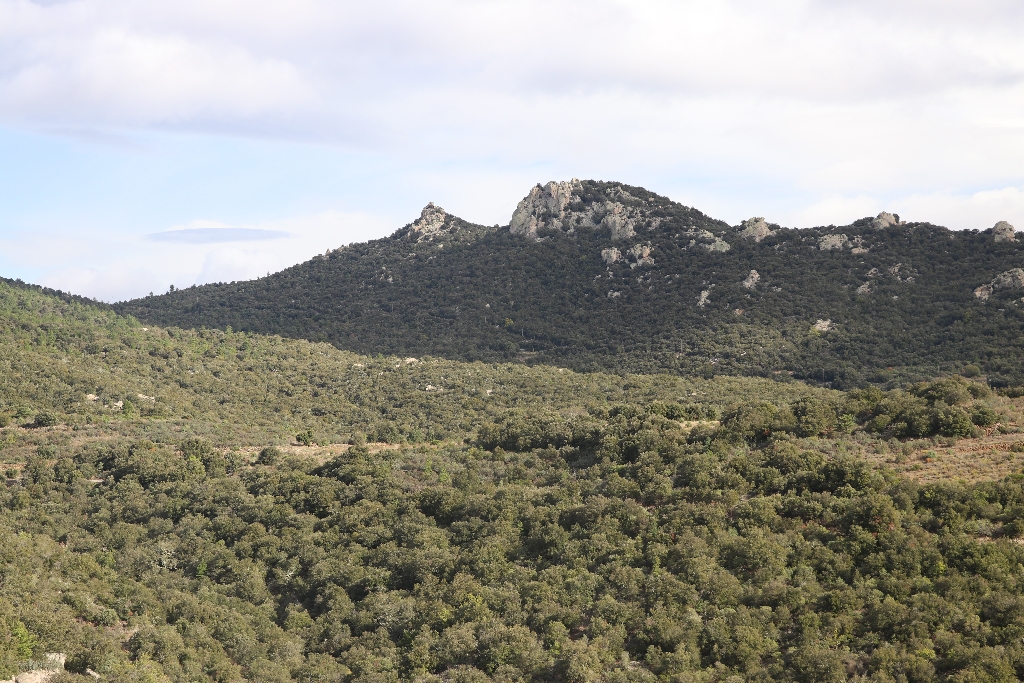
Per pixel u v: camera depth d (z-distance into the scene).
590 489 58.00
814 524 48.12
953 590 40.28
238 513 65.12
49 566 53.84
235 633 49.16
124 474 74.38
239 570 56.94
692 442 63.38
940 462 52.56
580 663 40.28
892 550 43.50
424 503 62.38
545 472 65.31
